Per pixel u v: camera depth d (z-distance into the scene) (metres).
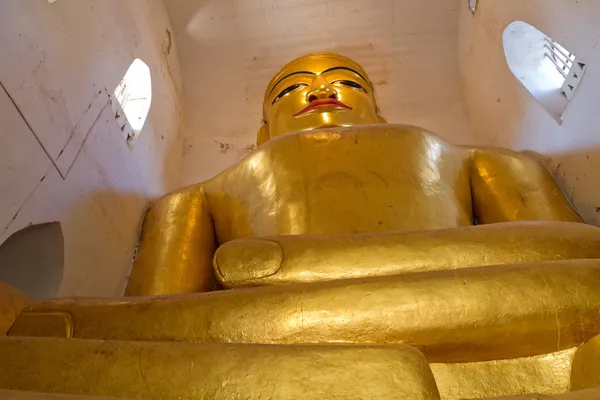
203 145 5.52
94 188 3.37
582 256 2.41
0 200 2.46
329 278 2.34
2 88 2.55
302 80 4.61
